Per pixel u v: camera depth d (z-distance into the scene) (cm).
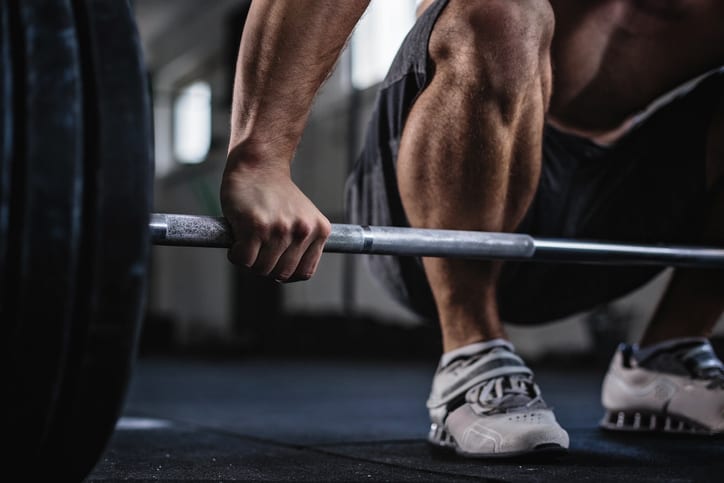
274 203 83
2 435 62
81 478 69
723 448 108
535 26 93
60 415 64
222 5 823
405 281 116
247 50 86
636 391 123
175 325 853
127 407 199
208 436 131
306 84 86
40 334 60
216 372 407
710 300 121
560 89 115
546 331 533
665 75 119
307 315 655
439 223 99
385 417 170
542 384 304
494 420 96
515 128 97
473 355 101
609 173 118
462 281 101
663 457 99
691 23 116
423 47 96
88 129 62
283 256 84
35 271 59
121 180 62
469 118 94
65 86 61
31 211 59
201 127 880
